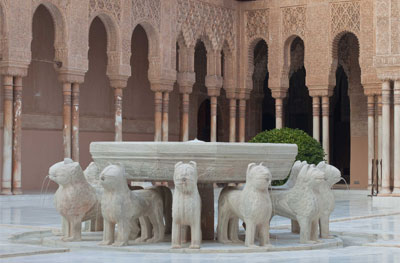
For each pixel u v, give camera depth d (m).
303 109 26.61
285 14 20.41
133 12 17.88
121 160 7.21
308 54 19.91
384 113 15.43
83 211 7.42
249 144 7.03
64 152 16.27
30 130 18.02
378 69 15.40
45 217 11.04
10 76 14.94
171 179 7.02
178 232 6.81
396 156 15.14
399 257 6.41
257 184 6.79
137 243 7.23
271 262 5.96
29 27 15.12
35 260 6.07
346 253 6.69
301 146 15.38
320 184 7.49
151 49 18.75
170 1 18.95
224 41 21.00
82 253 6.60
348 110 25.62
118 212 6.95
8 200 14.50
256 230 7.74
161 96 18.92
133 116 21.56
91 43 19.98
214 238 7.75
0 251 6.59
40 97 18.36
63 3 15.99
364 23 18.88
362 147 21.19
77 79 16.36
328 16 19.56
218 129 24.73
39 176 18.27
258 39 21.09
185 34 19.55
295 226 8.55
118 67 17.50
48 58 18.56
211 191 7.71
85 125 19.81
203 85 24.05
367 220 11.16
